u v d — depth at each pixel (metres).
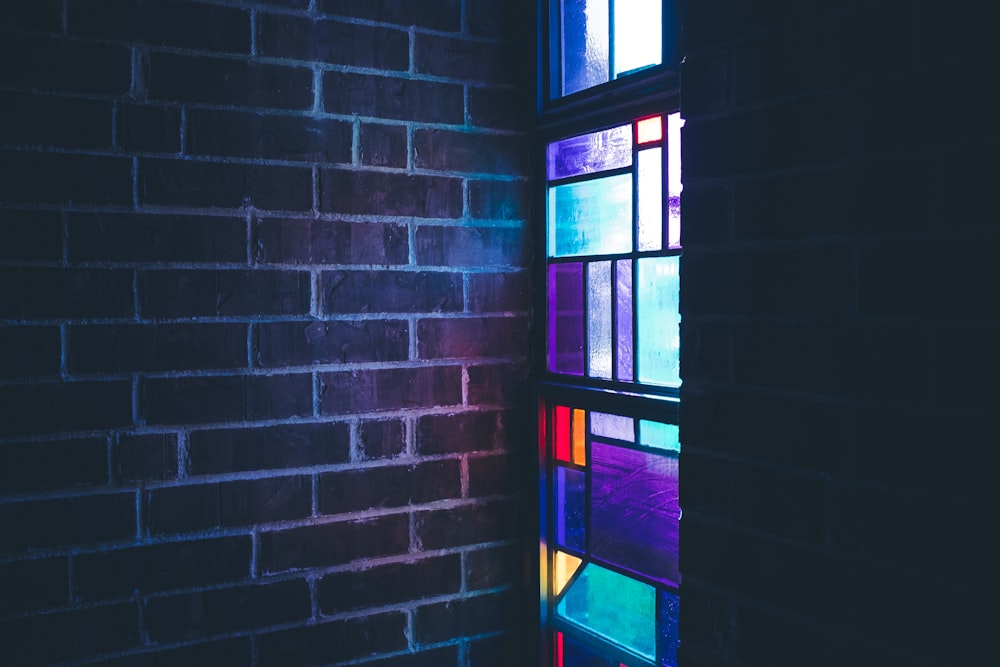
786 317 1.08
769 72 1.10
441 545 2.13
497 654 2.22
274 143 1.92
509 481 2.22
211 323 1.87
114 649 1.81
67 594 1.76
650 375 1.88
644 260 1.89
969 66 0.89
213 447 1.88
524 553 2.24
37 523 1.74
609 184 1.98
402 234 2.06
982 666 0.88
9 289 1.70
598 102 1.97
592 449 2.07
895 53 0.95
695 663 1.22
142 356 1.81
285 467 1.95
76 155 1.74
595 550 2.06
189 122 1.83
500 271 2.19
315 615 2.00
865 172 0.98
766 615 1.11
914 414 0.94
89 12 1.74
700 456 1.21
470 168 2.14
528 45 2.20
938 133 0.92
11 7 1.68
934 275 0.92
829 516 1.03
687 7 1.22
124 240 1.79
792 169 1.07
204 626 1.89
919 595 0.94
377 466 2.05
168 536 1.85
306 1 1.94
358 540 2.04
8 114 1.68
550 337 2.19
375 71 2.02
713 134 1.18
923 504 0.93
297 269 1.95
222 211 1.87
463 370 2.15
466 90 2.13
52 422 1.74
